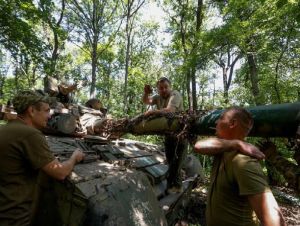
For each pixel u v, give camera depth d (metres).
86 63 29.80
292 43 12.28
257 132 3.03
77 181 3.77
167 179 6.27
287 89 13.62
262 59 14.52
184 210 7.01
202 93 22.95
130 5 17.95
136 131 5.20
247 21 11.02
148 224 4.04
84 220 3.63
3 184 2.97
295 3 7.98
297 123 2.73
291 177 2.58
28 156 3.02
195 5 17.73
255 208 2.14
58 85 6.99
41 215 3.83
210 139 2.48
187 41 17.69
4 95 26.12
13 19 13.12
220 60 22.47
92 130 6.13
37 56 14.27
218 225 2.41
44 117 3.32
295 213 8.55
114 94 29.86
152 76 30.97
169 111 4.61
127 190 4.17
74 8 19.62
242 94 15.09
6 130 3.05
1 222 2.93
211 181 2.57
